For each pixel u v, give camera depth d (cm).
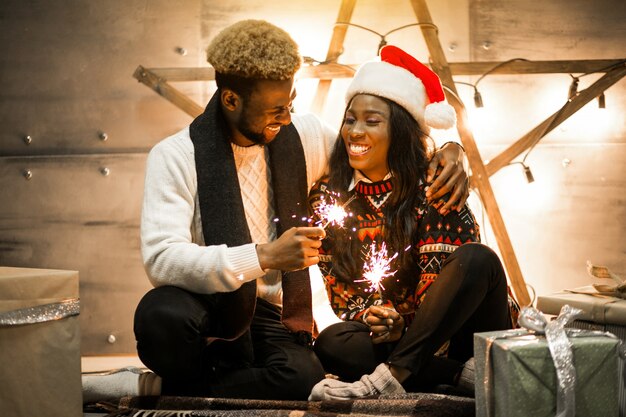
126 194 312
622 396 180
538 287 312
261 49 196
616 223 310
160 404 202
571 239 312
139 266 312
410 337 197
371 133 213
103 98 310
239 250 193
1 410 173
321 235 194
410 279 220
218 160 208
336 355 211
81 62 310
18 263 314
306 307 217
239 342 209
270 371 205
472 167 298
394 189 216
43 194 313
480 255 196
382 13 307
